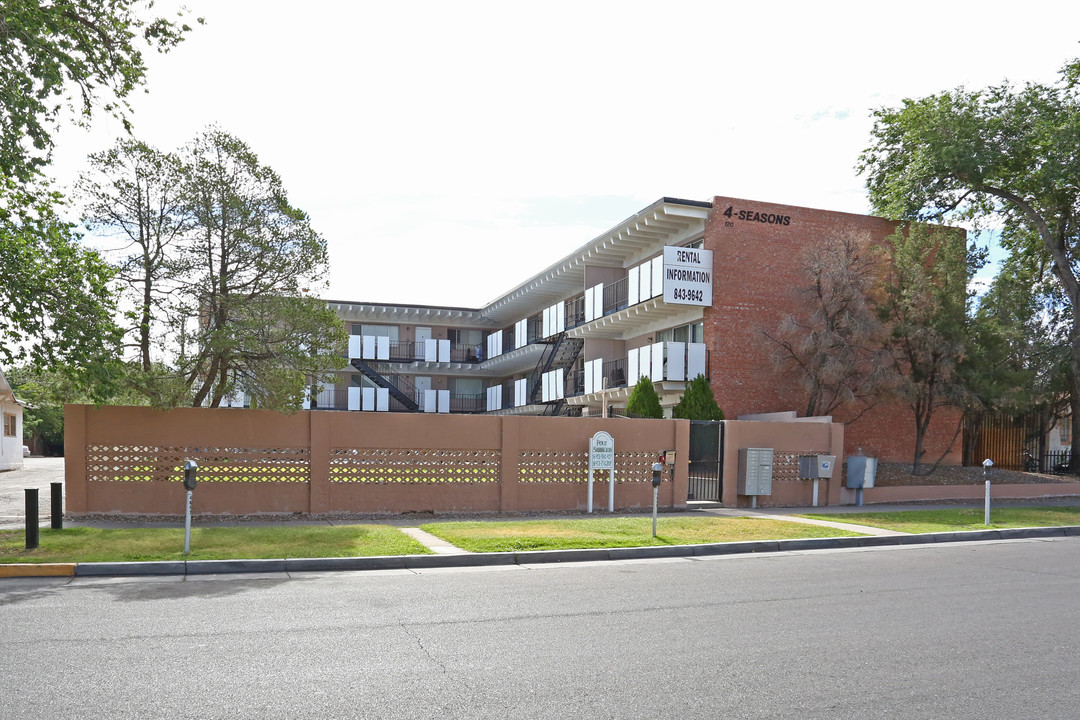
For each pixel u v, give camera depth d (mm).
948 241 23844
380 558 10742
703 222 26391
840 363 22641
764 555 12281
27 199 13375
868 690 5348
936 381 22922
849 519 16281
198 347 15883
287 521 14836
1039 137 23922
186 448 15062
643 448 17766
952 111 24906
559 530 13609
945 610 7922
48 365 13438
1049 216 26688
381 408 41438
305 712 4852
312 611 7758
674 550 12234
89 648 6277
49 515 15398
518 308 41719
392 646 6402
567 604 8172
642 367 26938
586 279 31750
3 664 5820
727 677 5621
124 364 14461
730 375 25422
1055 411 28094
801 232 26578
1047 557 12008
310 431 15461
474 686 5375
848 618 7531
